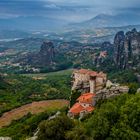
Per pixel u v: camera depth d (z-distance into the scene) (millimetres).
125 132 144375
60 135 130375
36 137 143250
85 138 128000
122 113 155125
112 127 147625
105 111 154500
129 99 177250
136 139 144000
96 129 144750
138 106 157250
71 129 132375
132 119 152375
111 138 143000
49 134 130375
